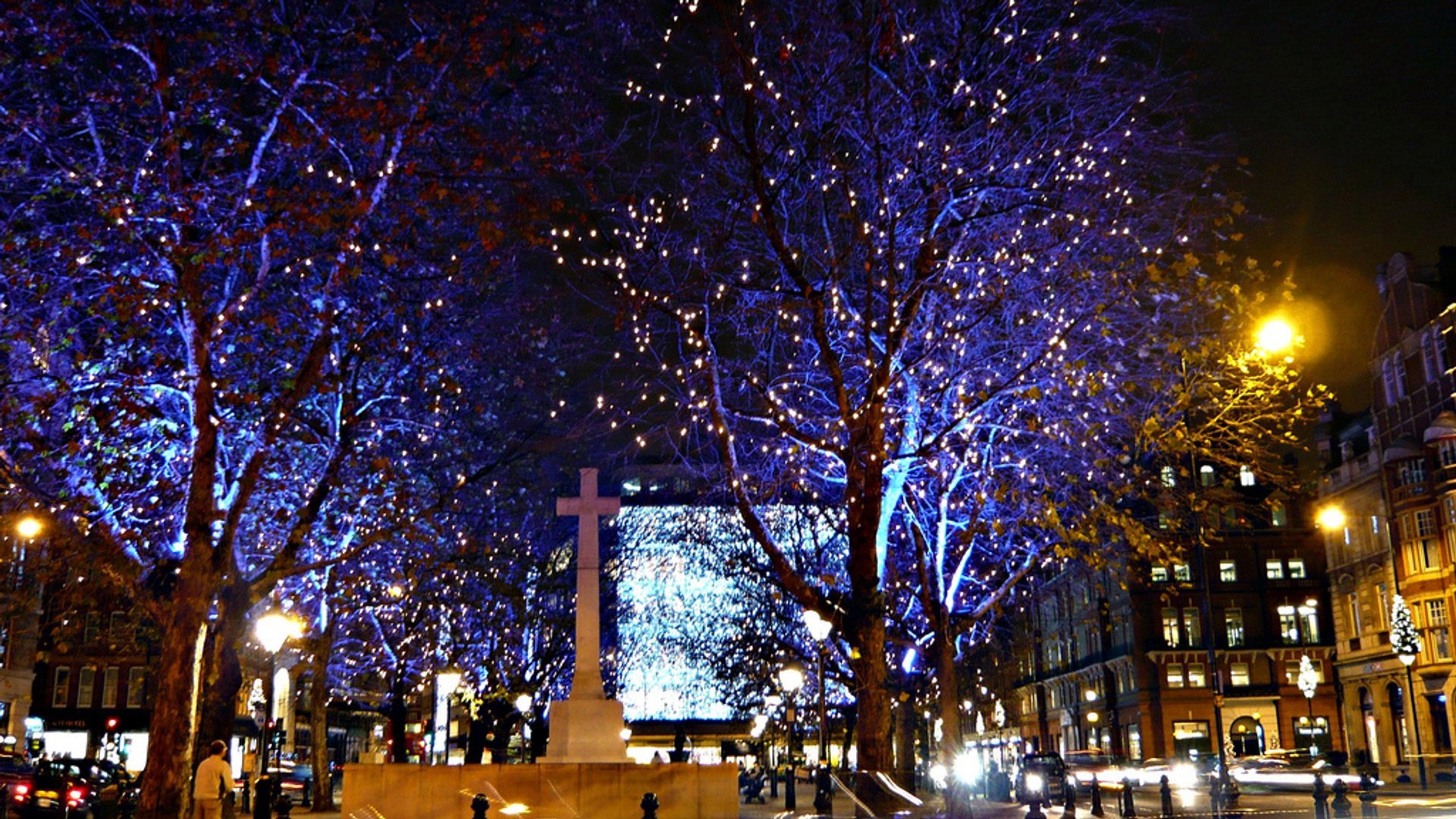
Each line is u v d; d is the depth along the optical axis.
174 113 19.69
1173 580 77.19
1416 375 61.84
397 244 22.69
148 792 19.47
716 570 49.12
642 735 94.19
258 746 56.75
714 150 23.00
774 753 86.31
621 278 23.45
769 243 23.88
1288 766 46.53
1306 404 22.16
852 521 22.83
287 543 23.91
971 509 26.42
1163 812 31.66
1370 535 67.19
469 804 21.02
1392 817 26.23
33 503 21.33
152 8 19.30
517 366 31.11
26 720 57.47
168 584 23.70
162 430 23.75
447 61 21.03
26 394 21.83
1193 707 75.88
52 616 31.39
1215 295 21.38
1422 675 60.28
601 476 49.62
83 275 19.94
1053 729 96.12
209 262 19.19
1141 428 22.64
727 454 23.81
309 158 21.56
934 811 23.72
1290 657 76.06
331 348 23.83
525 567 42.16
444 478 31.02
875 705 22.36
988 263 22.73
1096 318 21.06
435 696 44.28
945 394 24.72
